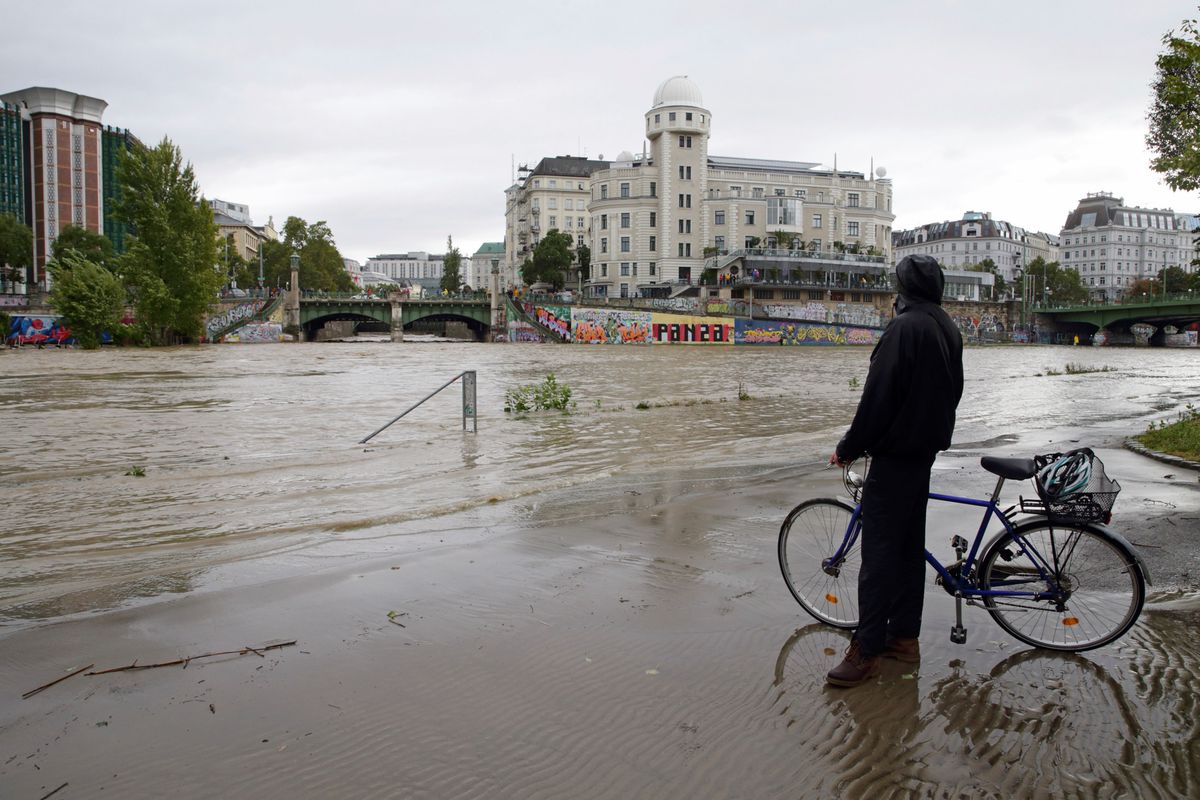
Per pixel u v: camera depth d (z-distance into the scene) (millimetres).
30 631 4676
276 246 122750
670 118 97688
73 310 64938
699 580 5617
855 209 104875
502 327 90625
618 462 11828
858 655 4020
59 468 11656
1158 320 102625
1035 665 4176
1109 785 3117
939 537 6547
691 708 3725
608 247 101062
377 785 3111
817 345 89000
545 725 3562
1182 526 6879
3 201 114625
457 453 12938
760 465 10922
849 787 3113
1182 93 12180
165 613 4953
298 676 4027
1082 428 15312
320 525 7711
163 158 67750
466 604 5098
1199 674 4031
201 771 3191
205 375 34531
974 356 64375
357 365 42938
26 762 3244
